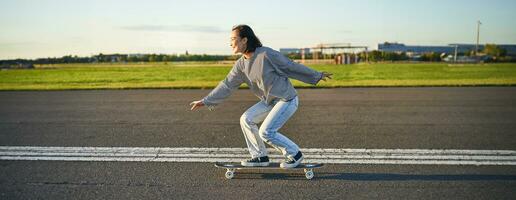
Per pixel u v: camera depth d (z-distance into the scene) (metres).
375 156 5.85
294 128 7.89
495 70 33.03
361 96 13.25
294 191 4.47
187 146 6.54
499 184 4.65
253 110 5.00
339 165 5.43
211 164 5.54
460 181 4.76
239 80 4.95
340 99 12.47
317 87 16.59
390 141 6.75
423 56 70.56
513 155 5.83
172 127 8.10
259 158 4.98
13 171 5.26
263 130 4.79
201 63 64.12
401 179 4.84
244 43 4.60
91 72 33.03
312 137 7.10
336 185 4.66
